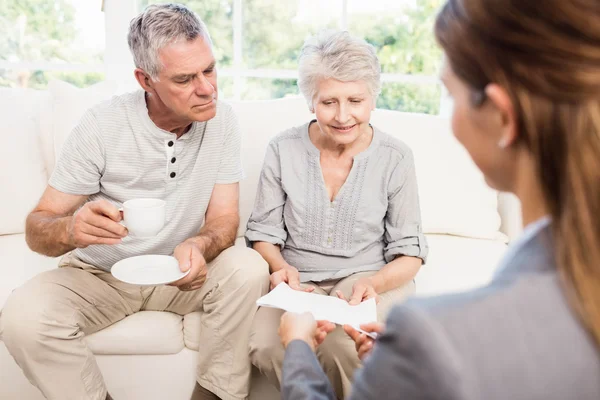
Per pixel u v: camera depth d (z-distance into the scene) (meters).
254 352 1.60
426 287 1.92
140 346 1.74
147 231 1.50
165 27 1.58
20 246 2.09
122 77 2.78
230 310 1.68
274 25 2.84
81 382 1.62
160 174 1.79
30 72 2.80
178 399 1.81
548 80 0.57
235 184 1.93
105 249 1.78
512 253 0.62
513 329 0.54
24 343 1.56
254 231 1.90
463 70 0.65
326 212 1.82
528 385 0.52
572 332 0.54
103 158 1.75
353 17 2.85
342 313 1.48
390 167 1.81
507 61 0.60
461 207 2.24
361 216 1.81
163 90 1.64
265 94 2.93
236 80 2.90
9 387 1.77
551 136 0.57
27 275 1.88
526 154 0.62
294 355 1.03
